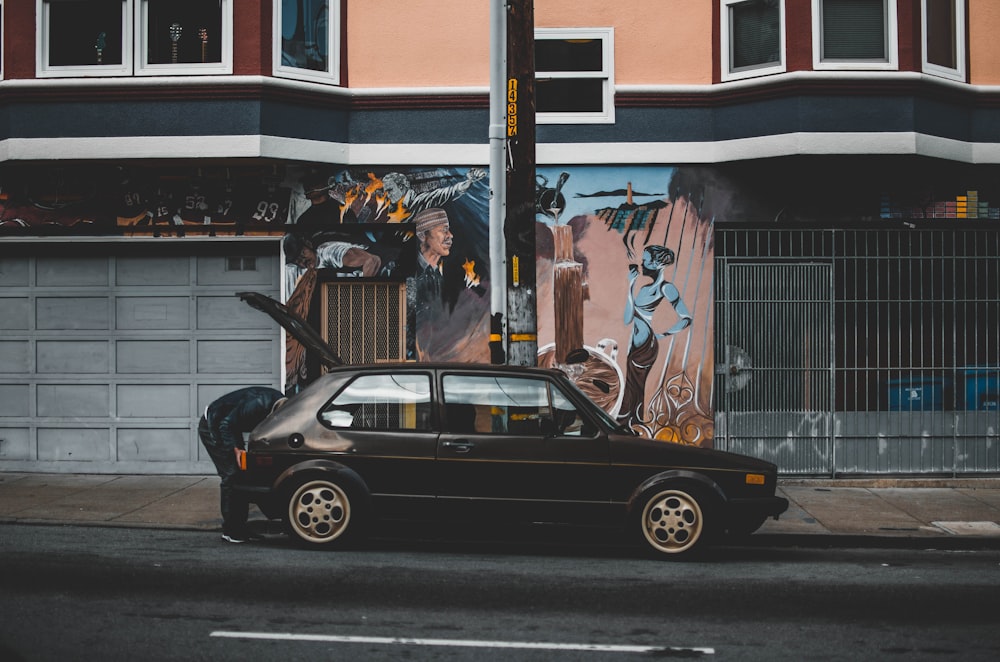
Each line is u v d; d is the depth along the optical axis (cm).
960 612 676
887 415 1291
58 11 1245
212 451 909
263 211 1277
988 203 1300
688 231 1284
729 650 582
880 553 927
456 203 1284
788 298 1288
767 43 1262
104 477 1278
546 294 1280
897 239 1294
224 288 1301
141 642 578
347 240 1282
